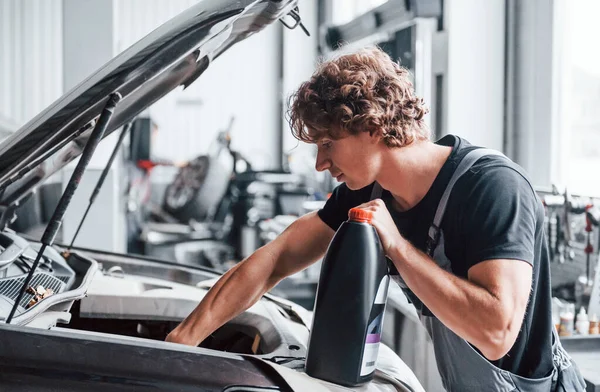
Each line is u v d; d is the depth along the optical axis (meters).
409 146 1.05
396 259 0.96
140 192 5.64
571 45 3.37
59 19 6.02
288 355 1.13
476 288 0.94
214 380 0.92
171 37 0.99
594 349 1.98
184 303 1.52
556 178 3.43
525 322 1.08
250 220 5.36
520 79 3.56
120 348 0.93
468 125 3.56
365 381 0.99
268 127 6.93
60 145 1.16
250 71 6.84
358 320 0.94
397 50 3.46
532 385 1.09
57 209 1.00
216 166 5.60
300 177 6.10
